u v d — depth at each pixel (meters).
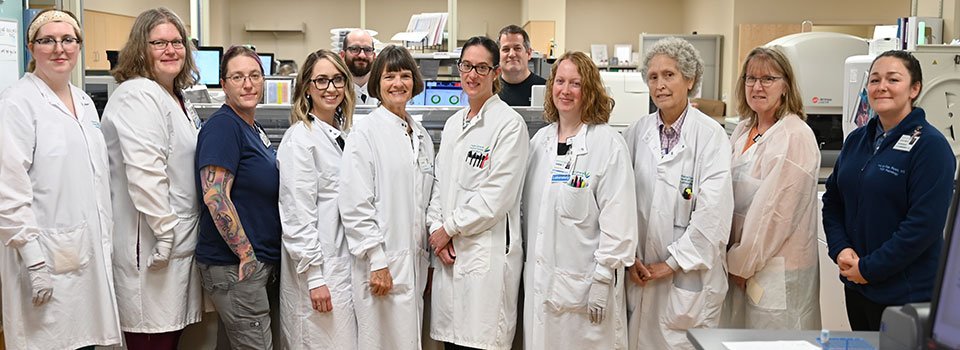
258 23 9.79
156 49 2.24
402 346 2.29
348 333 2.33
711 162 2.19
